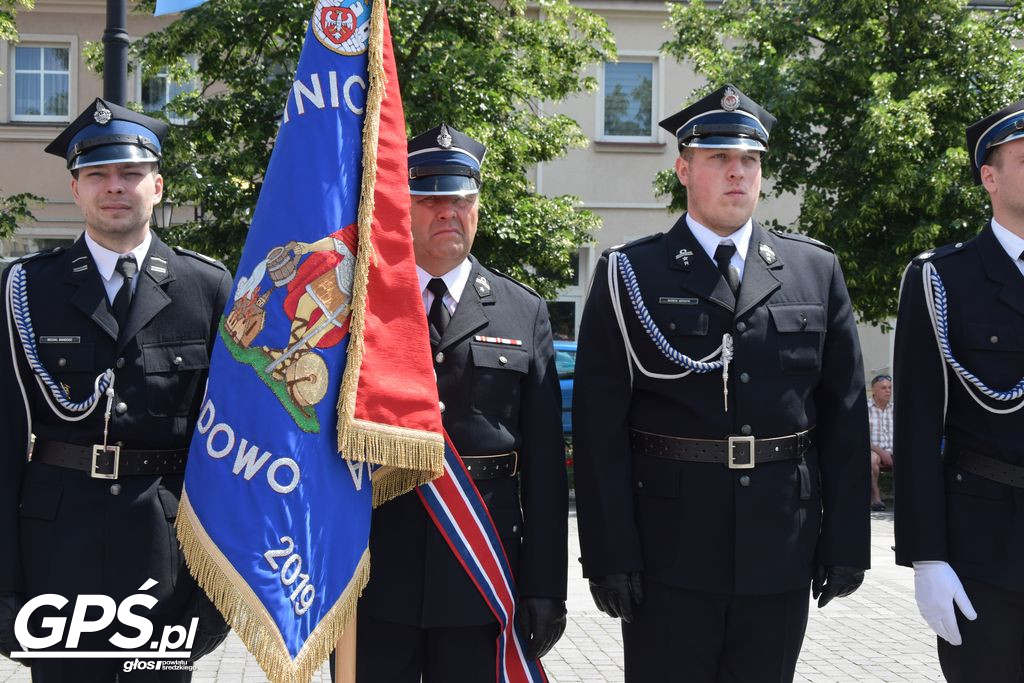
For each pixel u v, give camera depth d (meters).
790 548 3.17
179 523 2.82
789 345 3.25
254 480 2.76
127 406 3.16
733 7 12.39
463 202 3.27
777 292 3.30
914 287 3.37
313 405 2.80
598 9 15.58
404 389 2.87
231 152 10.78
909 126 10.86
